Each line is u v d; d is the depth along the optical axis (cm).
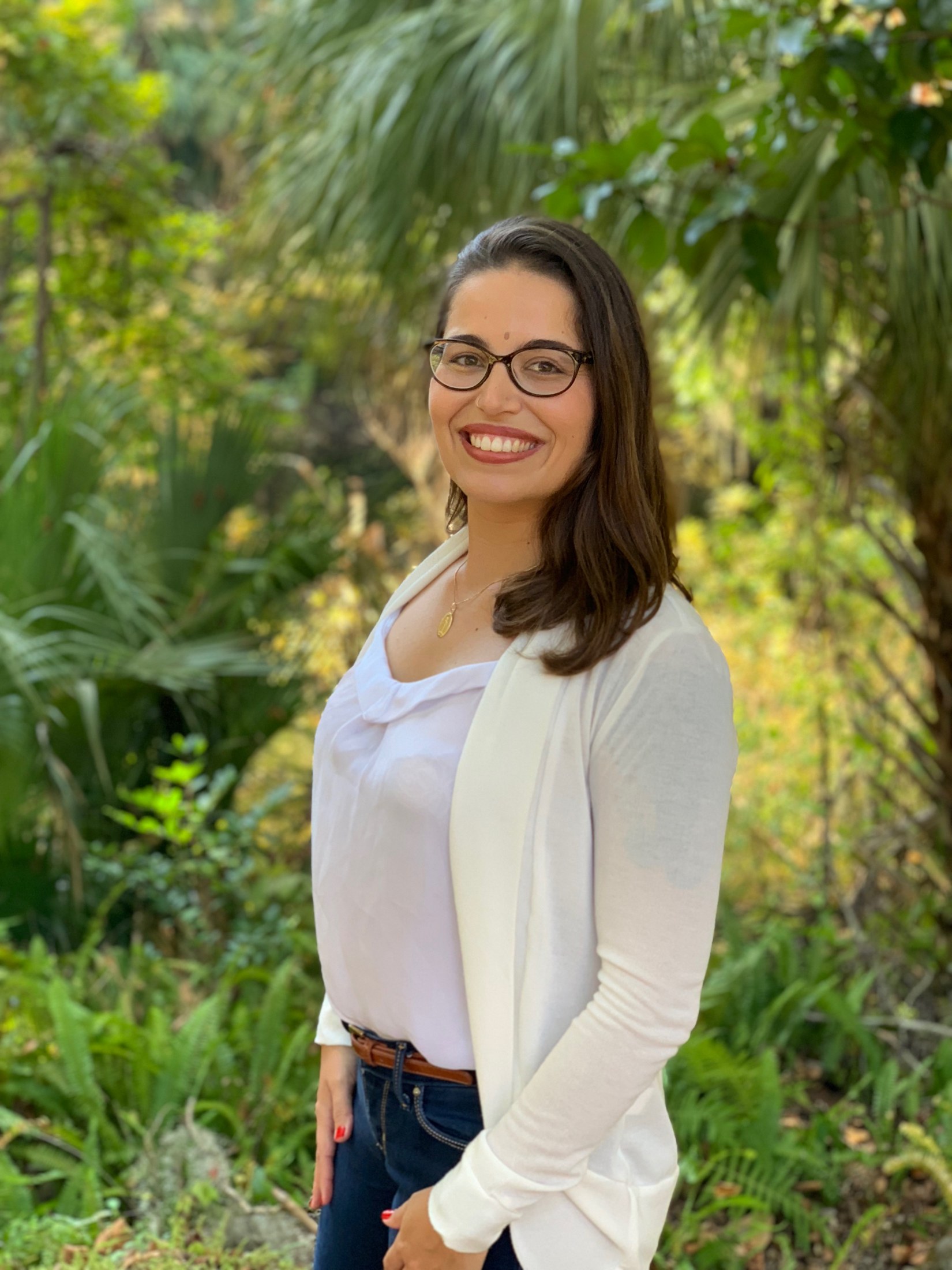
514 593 110
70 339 533
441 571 130
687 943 97
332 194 348
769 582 602
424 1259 105
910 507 328
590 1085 98
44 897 338
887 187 272
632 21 320
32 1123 235
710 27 314
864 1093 284
